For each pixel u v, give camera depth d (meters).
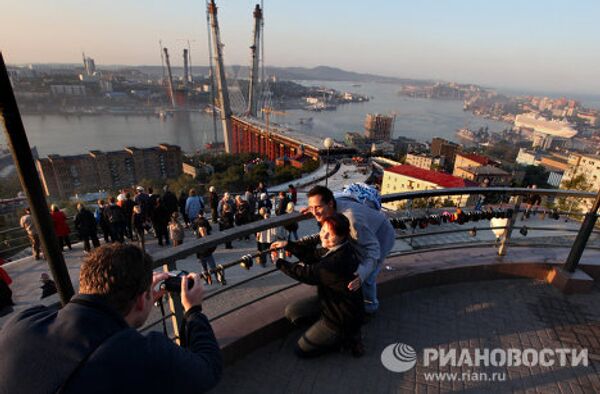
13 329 1.05
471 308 3.54
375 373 2.69
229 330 2.79
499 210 5.57
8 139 1.35
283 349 2.90
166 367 1.08
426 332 3.17
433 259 4.09
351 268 2.45
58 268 1.61
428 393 2.54
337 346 2.76
